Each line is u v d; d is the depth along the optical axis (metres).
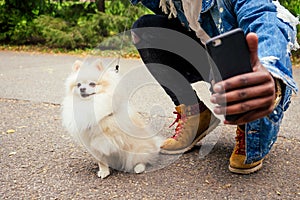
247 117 0.93
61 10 8.41
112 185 2.05
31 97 4.20
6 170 2.26
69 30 8.03
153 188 2.02
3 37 8.57
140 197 1.92
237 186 2.02
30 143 2.71
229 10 1.77
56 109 3.67
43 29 8.06
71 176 2.17
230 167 2.17
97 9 8.30
